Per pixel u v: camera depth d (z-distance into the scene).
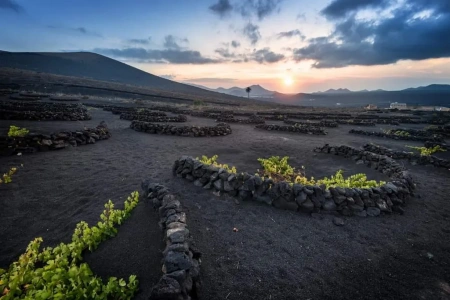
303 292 3.80
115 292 3.35
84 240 4.28
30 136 10.06
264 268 4.26
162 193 5.97
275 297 3.67
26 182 7.15
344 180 8.78
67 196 6.50
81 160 9.61
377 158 10.87
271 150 13.77
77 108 25.06
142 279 3.73
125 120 22.28
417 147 17.00
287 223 5.81
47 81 73.44
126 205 5.64
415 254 4.97
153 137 15.50
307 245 5.02
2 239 4.61
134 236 4.77
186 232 4.40
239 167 10.26
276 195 6.55
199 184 7.52
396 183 7.63
